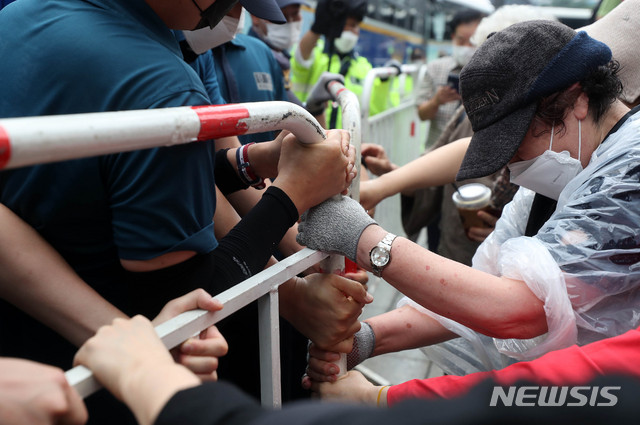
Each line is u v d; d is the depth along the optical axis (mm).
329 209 1152
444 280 1079
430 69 4027
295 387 1715
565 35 1127
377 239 1112
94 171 856
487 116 1183
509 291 1065
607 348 883
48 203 874
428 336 1423
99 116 623
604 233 1023
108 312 876
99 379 677
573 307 1065
